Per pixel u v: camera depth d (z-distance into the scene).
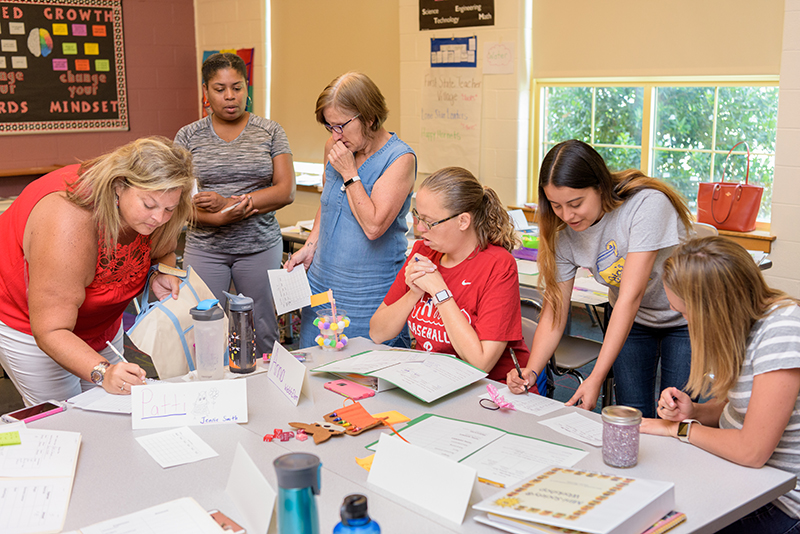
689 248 1.39
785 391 1.30
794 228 3.70
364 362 1.88
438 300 1.92
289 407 1.66
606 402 2.62
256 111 6.45
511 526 1.11
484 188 1.96
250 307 1.90
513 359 1.82
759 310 1.36
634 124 4.42
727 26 3.77
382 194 2.30
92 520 1.17
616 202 1.88
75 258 1.72
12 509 1.19
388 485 1.26
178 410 1.57
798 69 3.53
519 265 3.32
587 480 1.19
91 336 2.04
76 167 1.86
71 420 1.59
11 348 1.93
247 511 1.15
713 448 1.38
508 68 4.59
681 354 2.14
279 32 6.16
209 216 2.93
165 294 2.04
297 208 6.16
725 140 4.09
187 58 6.80
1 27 5.73
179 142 3.06
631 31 4.13
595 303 2.68
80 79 6.18
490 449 1.41
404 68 5.17
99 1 6.18
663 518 1.12
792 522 1.38
